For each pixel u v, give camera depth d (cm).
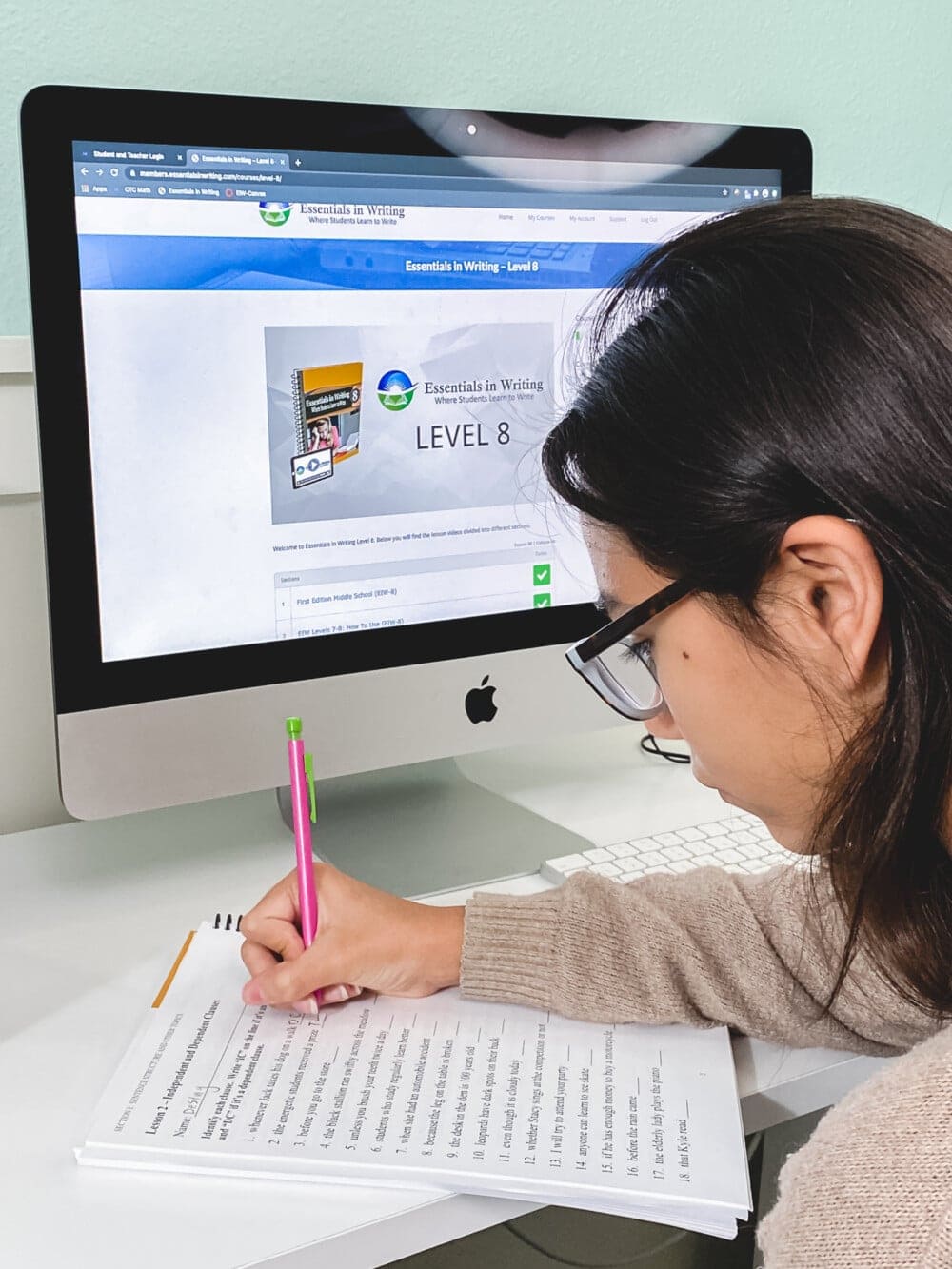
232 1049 65
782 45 128
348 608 88
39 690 102
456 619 92
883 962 60
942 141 143
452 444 90
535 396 93
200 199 78
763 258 49
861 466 45
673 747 117
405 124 84
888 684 48
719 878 75
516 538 94
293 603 86
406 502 89
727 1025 69
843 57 133
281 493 84
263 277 81
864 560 45
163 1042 66
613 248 94
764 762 54
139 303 78
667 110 124
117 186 76
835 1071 66
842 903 58
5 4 91
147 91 76
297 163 81
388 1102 60
